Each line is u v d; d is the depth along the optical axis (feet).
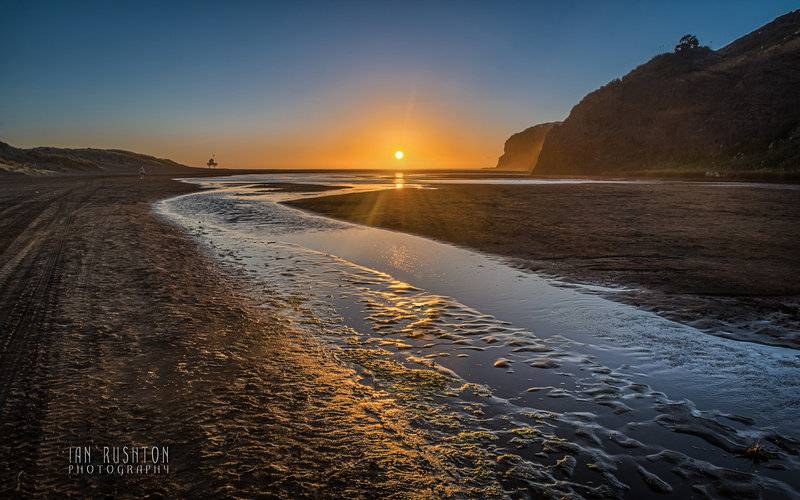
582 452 12.14
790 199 75.72
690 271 31.30
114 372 16.24
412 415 13.92
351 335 20.80
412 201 86.74
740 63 214.90
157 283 28.68
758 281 28.45
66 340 19.10
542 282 30.04
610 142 246.06
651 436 12.94
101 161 458.09
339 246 43.42
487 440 12.66
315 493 10.30
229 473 10.91
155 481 10.61
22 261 34.35
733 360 18.08
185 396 14.62
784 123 166.20
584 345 19.75
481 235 48.06
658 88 243.40
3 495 10.03
